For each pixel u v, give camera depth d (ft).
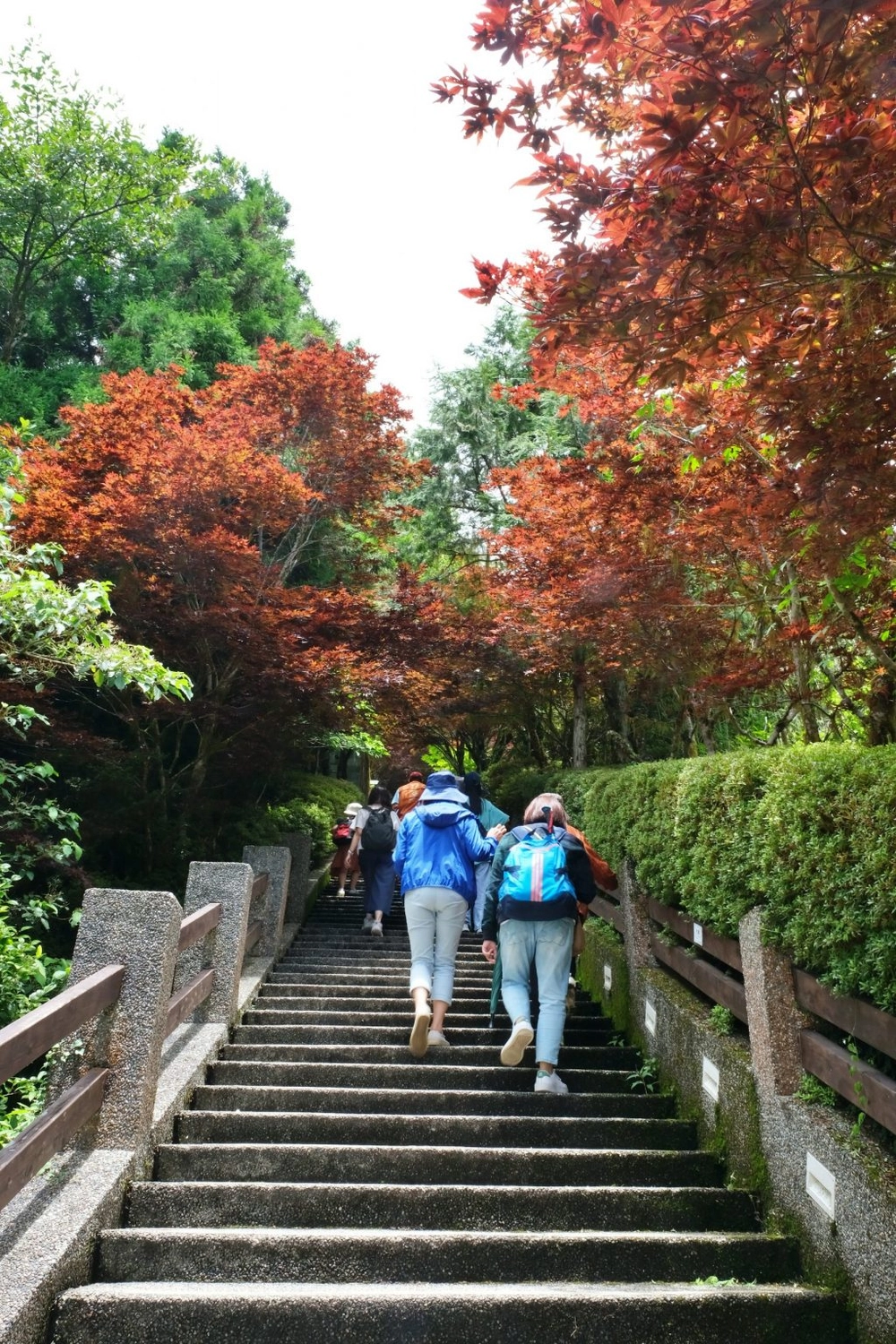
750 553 21.44
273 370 36.65
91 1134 11.78
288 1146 12.75
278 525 33.35
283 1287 9.46
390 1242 10.37
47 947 30.76
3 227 65.46
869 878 9.50
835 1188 10.02
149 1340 8.92
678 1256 10.61
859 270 9.37
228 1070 16.51
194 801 35.45
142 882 33.76
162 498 29.60
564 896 16.34
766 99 8.09
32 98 64.13
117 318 67.26
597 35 8.51
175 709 32.01
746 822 12.82
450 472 51.13
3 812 25.46
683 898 15.94
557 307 9.53
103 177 66.39
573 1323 9.25
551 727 52.01
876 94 8.23
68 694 37.68
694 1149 14.35
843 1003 10.66
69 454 31.42
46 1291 8.88
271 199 85.40
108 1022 12.03
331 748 59.36
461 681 41.16
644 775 18.74
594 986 22.93
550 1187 11.89
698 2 7.62
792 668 22.58
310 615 31.73
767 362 10.85
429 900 18.08
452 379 51.13
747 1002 12.71
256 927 24.67
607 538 25.39
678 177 8.57
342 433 37.52
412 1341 9.07
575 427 41.27
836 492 11.21
